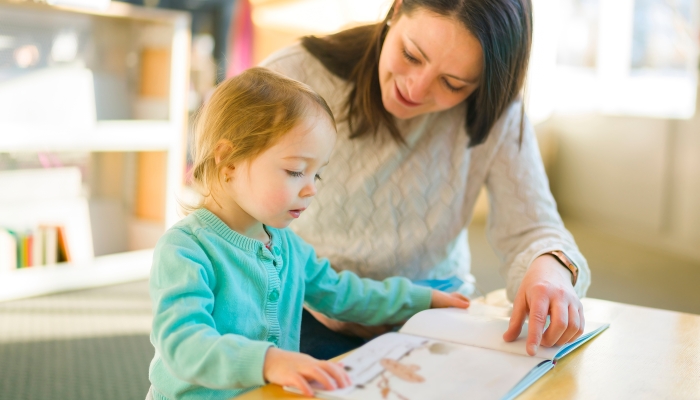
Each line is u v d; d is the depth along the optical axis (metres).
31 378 2.08
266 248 0.95
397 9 1.16
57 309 2.78
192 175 0.96
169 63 3.31
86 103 3.06
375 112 1.23
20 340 2.40
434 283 1.32
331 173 1.29
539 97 5.29
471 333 0.93
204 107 0.95
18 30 2.83
